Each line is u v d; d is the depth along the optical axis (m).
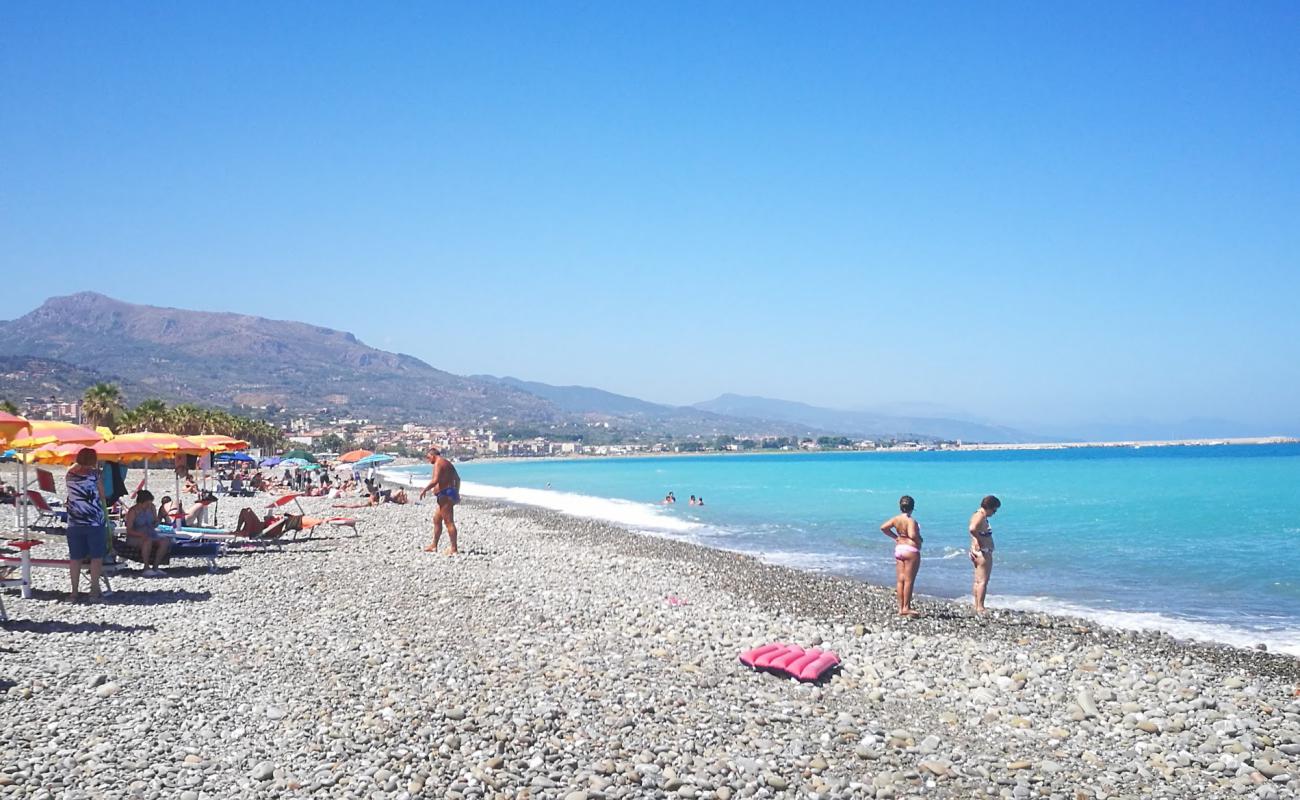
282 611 14.09
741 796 7.21
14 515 28.70
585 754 7.95
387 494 47.56
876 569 23.61
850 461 191.75
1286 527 32.81
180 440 21.12
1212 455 167.75
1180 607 17.70
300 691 9.45
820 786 7.49
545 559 22.91
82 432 16.14
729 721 9.04
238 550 22.72
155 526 18.47
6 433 12.97
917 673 11.47
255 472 63.00
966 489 65.19
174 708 8.70
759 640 12.88
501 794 7.00
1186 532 31.47
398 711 8.80
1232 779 7.90
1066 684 11.10
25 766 7.05
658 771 7.59
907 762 8.16
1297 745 8.62
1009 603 18.17
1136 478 77.44
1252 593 19.23
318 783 6.98
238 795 6.75
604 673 10.59
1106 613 17.08
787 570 22.11
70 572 15.16
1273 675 11.95
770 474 110.06
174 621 12.94
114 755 7.39
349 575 18.47
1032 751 8.65
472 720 8.55
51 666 9.95
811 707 9.66
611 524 38.53
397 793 6.86
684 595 17.72
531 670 10.64
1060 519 37.25
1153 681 11.27
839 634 13.98
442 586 17.25
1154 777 7.98
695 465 185.50
